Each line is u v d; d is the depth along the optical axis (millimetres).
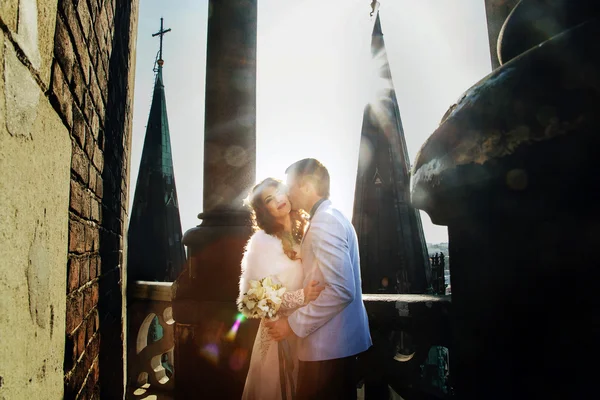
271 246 1864
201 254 3100
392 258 17375
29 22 767
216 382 2887
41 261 895
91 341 1734
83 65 1444
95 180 1816
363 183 18641
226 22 3346
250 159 3311
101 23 1864
